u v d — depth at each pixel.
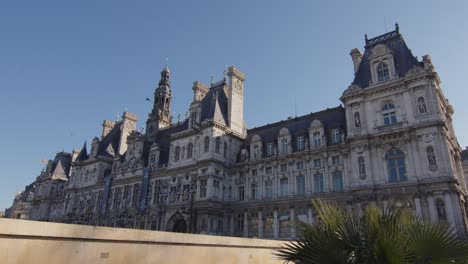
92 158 91.31
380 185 42.38
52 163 115.62
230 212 59.19
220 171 60.56
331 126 52.69
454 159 47.28
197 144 63.97
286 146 56.53
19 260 10.19
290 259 10.66
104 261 12.38
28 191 146.62
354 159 45.59
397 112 44.16
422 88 42.69
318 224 10.88
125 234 13.05
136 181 74.25
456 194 37.41
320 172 50.69
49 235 10.88
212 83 74.94
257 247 19.72
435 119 40.50
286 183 54.31
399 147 42.88
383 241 9.13
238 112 69.06
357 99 47.78
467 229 40.19
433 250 9.35
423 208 38.84
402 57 47.53
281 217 52.38
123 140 95.06
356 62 56.25
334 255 9.53
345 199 46.12
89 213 82.12
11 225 10.02
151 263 13.92
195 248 15.98
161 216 64.19
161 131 83.56
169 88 91.88
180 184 64.00
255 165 58.94
